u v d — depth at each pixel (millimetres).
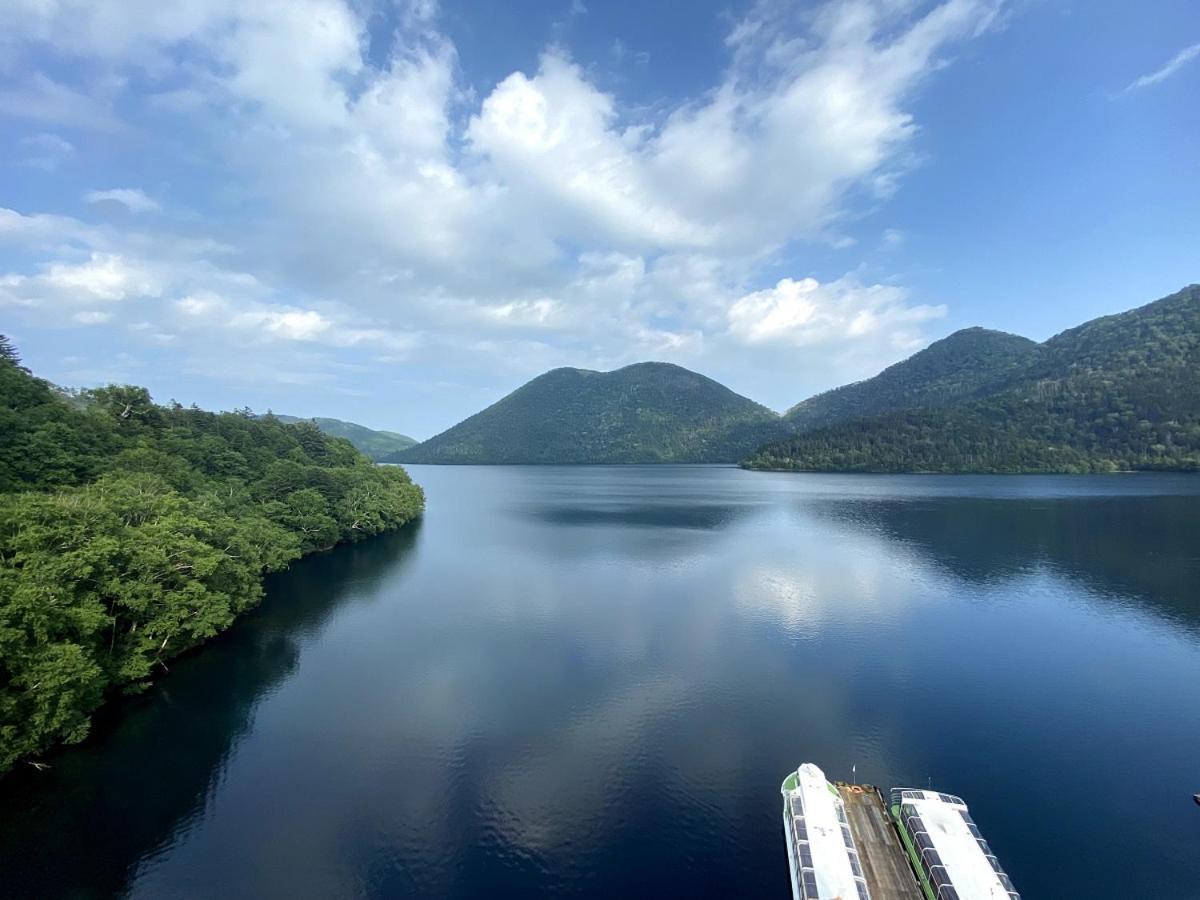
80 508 74250
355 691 72812
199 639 83438
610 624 97125
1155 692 72750
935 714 67312
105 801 52188
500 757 58719
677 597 112562
